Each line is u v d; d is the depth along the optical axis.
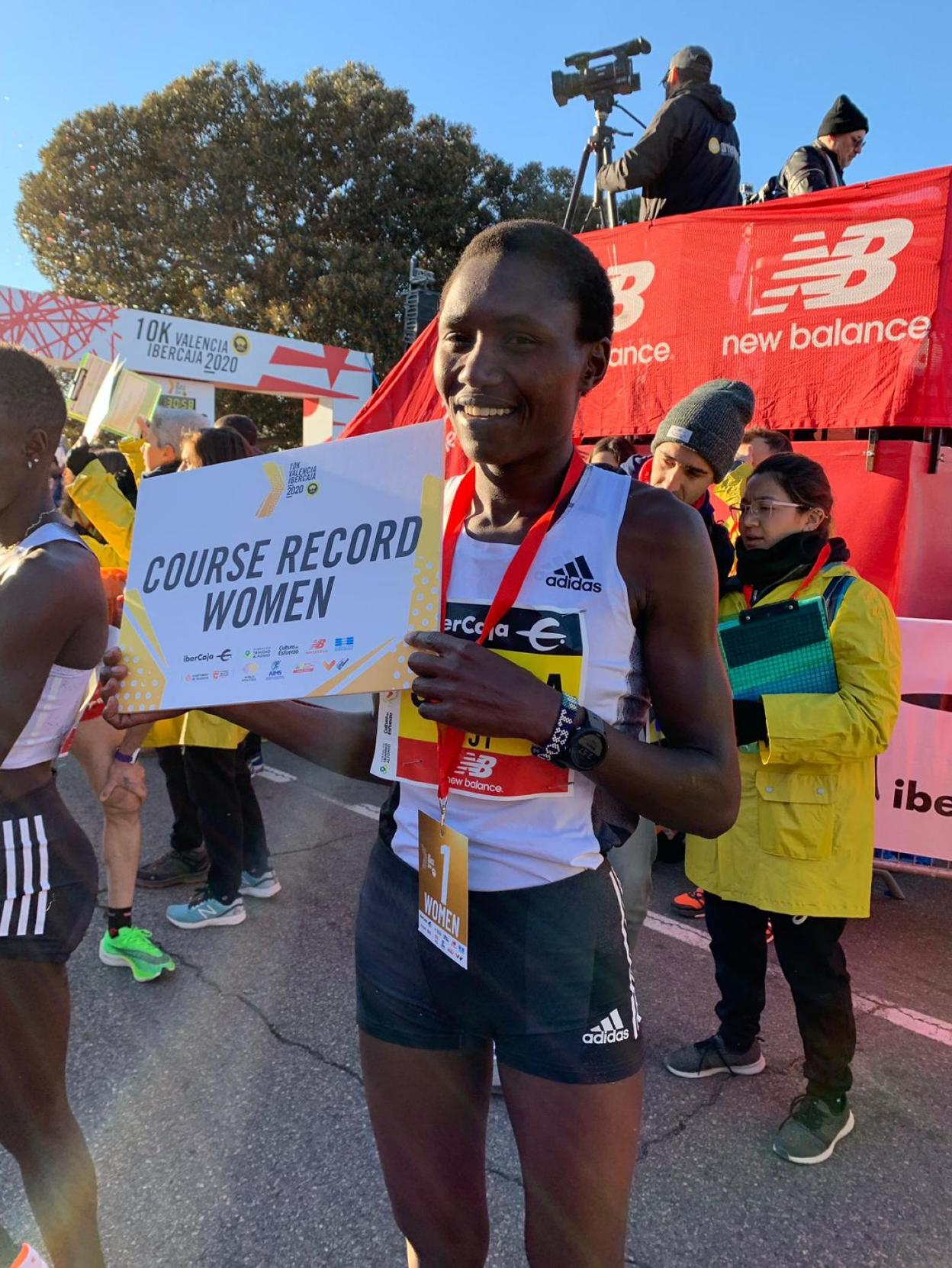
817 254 4.29
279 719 1.45
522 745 1.16
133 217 20.88
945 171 3.94
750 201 6.70
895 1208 2.21
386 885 1.32
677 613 1.16
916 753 3.79
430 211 21.34
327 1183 2.27
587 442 5.34
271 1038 2.90
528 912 1.18
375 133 21.23
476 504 1.30
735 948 2.68
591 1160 1.17
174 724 3.61
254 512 1.31
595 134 6.31
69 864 1.68
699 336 4.69
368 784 5.75
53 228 21.30
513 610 1.16
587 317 1.13
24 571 1.58
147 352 10.95
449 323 1.14
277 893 3.99
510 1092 1.21
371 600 1.19
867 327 4.18
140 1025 2.97
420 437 1.19
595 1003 1.18
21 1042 1.63
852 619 2.40
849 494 4.35
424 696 1.11
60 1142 1.68
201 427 4.48
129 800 3.12
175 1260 2.03
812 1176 2.32
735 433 2.74
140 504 1.41
